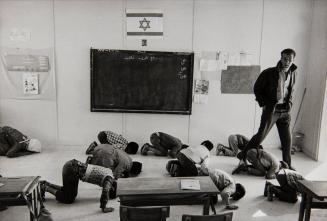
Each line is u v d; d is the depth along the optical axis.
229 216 2.31
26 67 5.73
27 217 3.36
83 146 6.01
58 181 4.35
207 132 6.11
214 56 5.90
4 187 2.75
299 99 6.16
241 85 6.00
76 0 5.62
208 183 3.03
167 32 5.80
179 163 4.41
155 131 6.06
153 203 2.82
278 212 3.64
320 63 5.58
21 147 5.41
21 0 5.57
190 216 2.25
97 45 5.77
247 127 6.11
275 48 5.96
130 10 5.70
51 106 5.88
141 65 5.84
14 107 5.85
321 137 5.51
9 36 5.66
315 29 5.79
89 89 5.89
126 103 5.95
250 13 5.83
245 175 4.77
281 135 4.93
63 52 5.75
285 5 5.85
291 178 3.86
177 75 5.90
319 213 3.59
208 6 5.77
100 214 3.47
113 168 4.15
